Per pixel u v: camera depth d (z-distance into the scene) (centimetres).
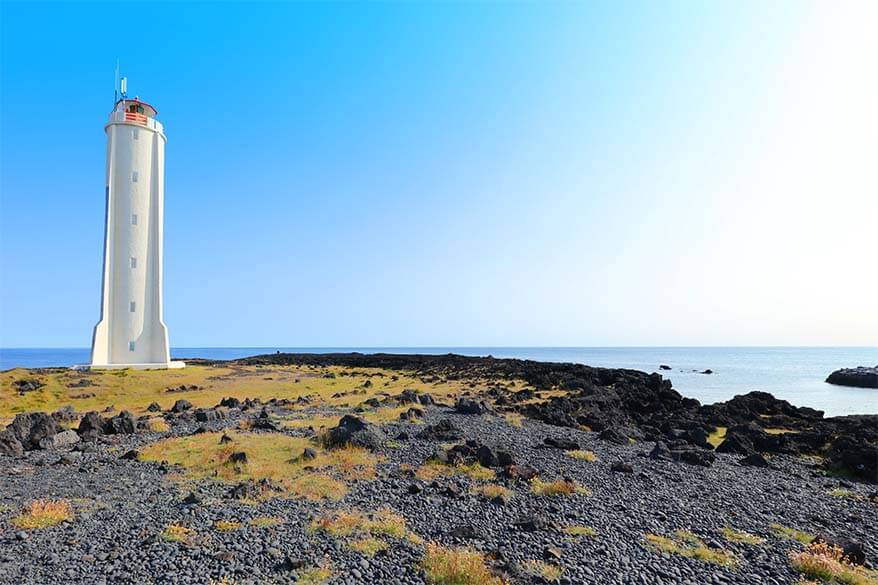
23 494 1820
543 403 4438
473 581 1151
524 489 1998
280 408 4047
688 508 1862
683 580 1252
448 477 2117
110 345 6606
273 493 1827
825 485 2352
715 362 19212
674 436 3550
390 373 7688
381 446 2620
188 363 10306
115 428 3067
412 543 1408
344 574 1200
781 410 4950
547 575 1227
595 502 1872
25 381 4994
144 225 6894
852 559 1420
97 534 1432
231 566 1221
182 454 2430
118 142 6800
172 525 1491
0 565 1228
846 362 19325
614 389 5622
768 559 1406
